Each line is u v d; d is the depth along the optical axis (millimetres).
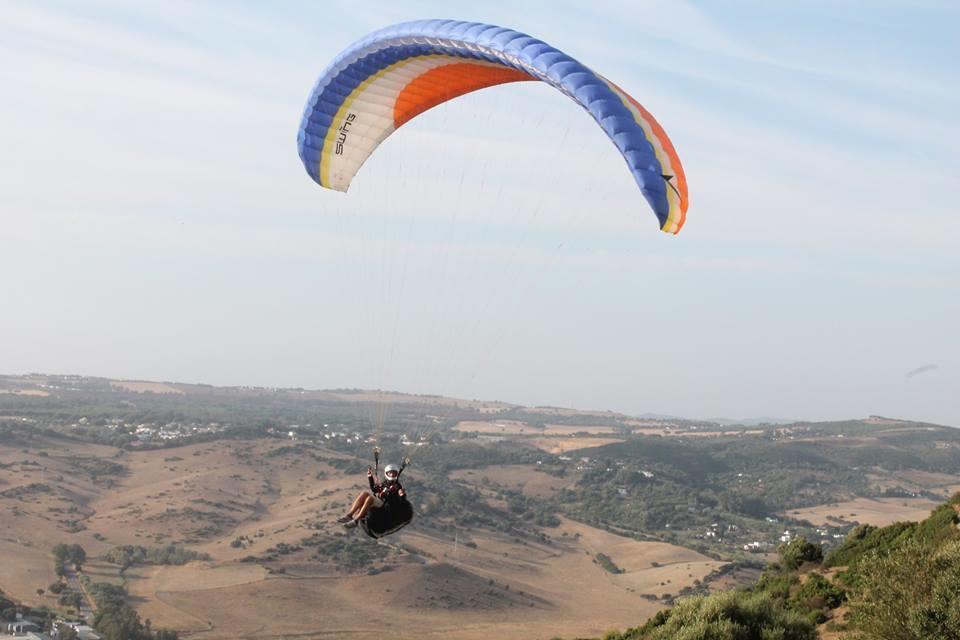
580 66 17953
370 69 21656
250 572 142875
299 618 126375
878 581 22344
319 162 22875
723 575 160625
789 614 26672
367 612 132000
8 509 164250
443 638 123812
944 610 20578
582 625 134000
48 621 107375
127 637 107750
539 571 169875
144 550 153750
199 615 123500
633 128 16969
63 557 138750
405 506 17672
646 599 153250
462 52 19859
